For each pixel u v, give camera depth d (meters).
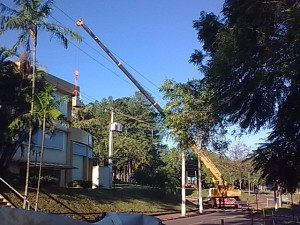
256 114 14.33
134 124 90.69
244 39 12.21
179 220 30.75
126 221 6.99
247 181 80.38
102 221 6.88
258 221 28.70
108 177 44.97
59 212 25.27
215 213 39.41
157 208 37.62
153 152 84.62
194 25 16.98
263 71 12.23
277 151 16.81
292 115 14.23
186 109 30.09
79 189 33.00
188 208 43.34
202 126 28.41
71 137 39.69
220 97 13.71
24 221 5.44
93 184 42.66
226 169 71.06
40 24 21.25
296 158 16.69
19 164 31.31
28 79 24.61
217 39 13.89
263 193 87.25
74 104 41.91
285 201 61.38
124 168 86.31
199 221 29.69
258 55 12.22
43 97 20.91
